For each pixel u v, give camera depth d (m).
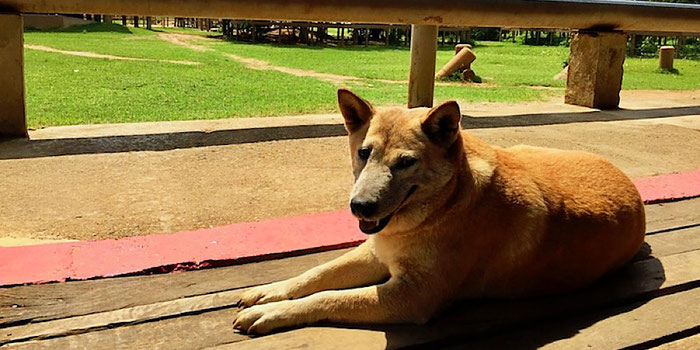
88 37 24.69
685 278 3.58
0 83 6.34
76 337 2.78
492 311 3.14
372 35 31.50
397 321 2.94
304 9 7.35
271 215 4.45
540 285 3.26
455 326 2.98
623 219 3.38
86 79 12.14
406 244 2.96
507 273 3.16
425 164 2.85
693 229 4.40
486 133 7.60
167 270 3.42
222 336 2.85
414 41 9.06
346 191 5.07
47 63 14.77
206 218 4.34
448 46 29.59
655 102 11.57
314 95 10.88
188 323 2.94
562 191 3.28
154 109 8.80
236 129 7.28
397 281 2.96
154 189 4.94
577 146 7.09
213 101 9.80
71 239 3.89
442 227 2.93
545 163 3.49
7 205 4.45
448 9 8.19
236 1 6.99
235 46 24.50
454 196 2.93
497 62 21.11
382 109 3.07
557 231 3.15
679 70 19.67
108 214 4.34
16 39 6.30
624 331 3.03
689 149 7.17
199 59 17.84
